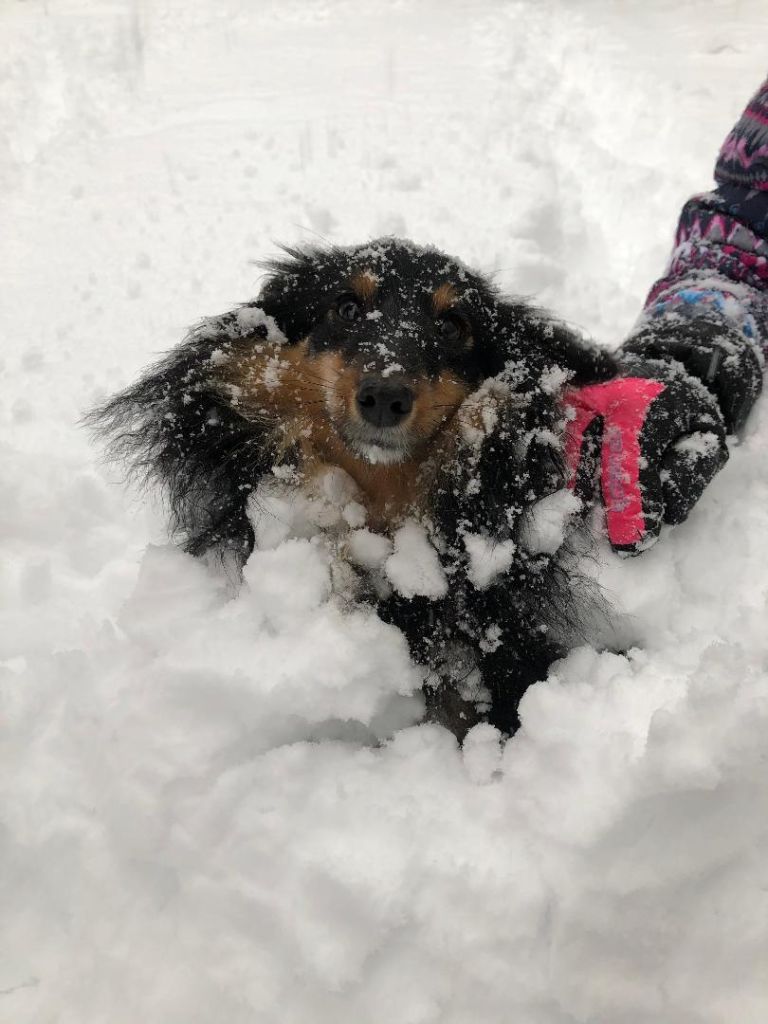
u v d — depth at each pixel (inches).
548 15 64.9
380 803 13.9
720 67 50.0
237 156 40.4
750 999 11.1
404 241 17.6
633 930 11.8
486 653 16.3
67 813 13.9
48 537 20.8
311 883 12.6
